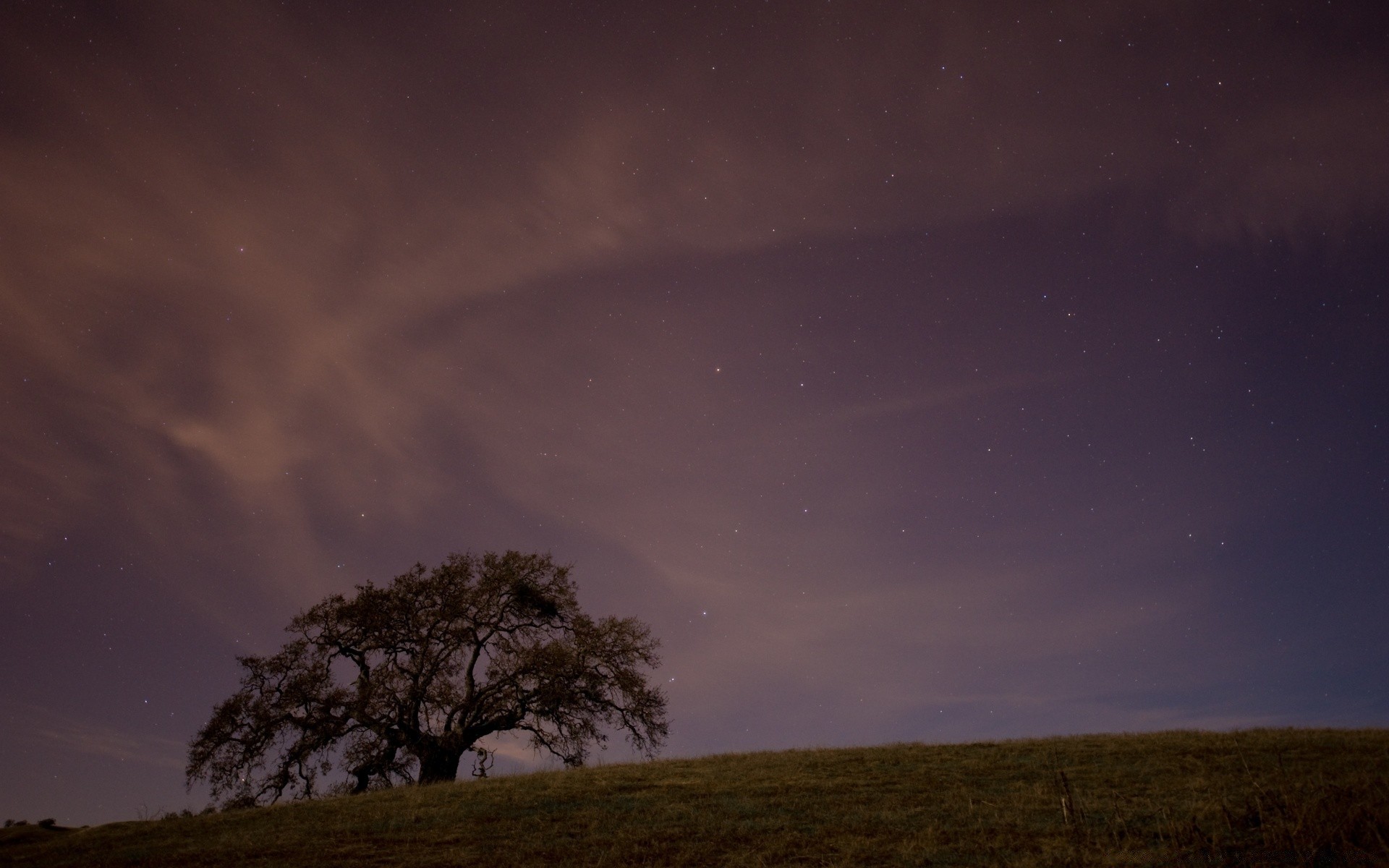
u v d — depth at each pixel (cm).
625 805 1703
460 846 1443
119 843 1695
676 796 1773
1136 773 1730
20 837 1977
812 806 1611
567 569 3362
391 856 1393
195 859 1468
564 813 1659
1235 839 1216
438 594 3228
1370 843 1131
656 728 3158
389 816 1744
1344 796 1307
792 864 1241
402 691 2930
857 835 1380
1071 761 1911
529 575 3300
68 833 2030
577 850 1373
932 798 1622
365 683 2962
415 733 2861
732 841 1383
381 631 3086
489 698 3033
